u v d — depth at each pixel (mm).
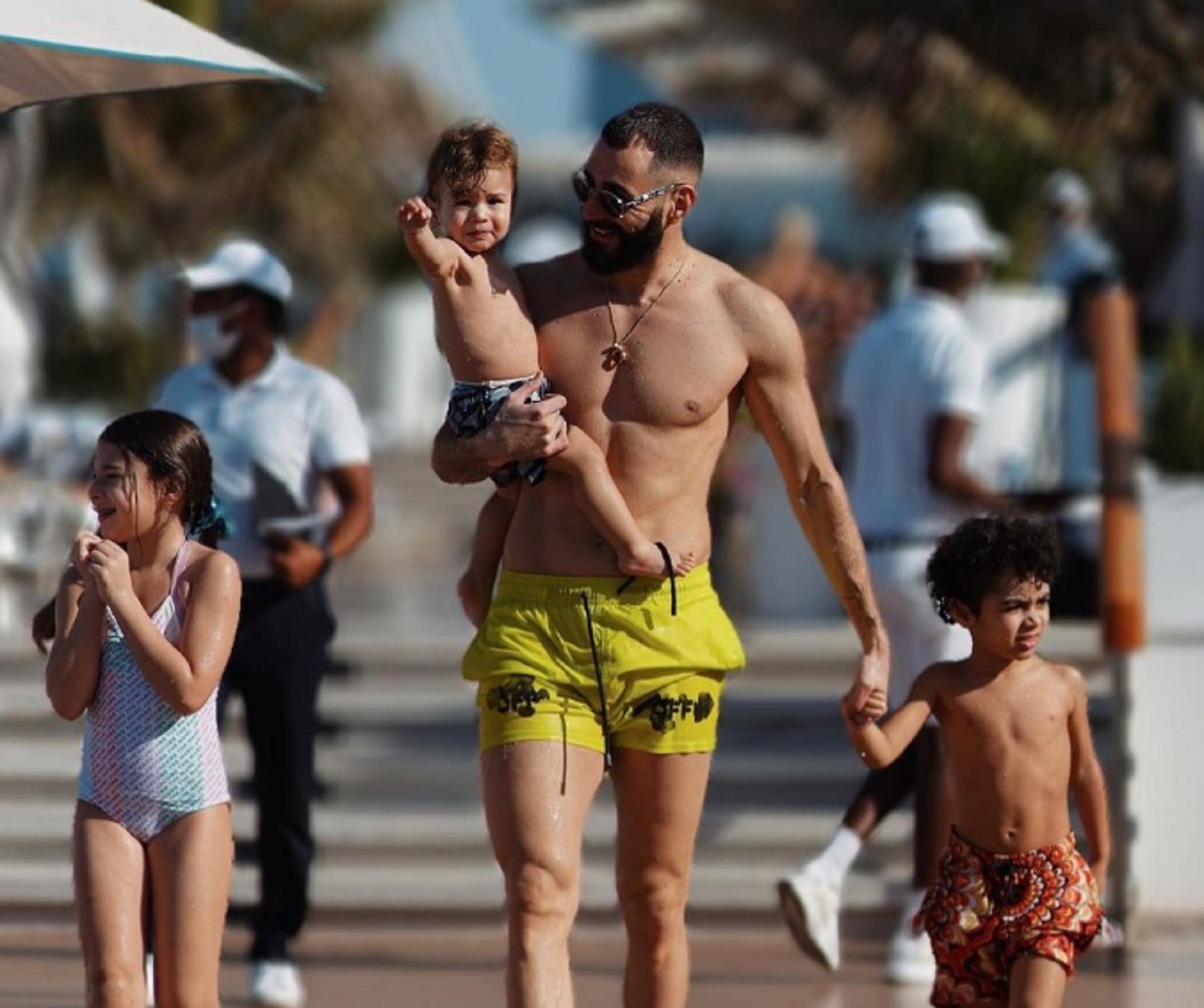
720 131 135125
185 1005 20797
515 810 20922
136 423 21250
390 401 133875
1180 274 57219
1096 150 62031
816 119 87750
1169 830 33375
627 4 92812
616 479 21266
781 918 33531
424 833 34719
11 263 63406
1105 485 33188
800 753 37156
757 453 43875
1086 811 22875
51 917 33438
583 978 30281
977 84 57219
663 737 21375
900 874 34031
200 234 107375
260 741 28234
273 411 28234
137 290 114750
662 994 22109
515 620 21344
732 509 46969
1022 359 46375
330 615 28656
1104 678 36281
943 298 30797
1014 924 22156
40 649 23016
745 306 21453
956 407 30016
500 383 20891
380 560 82375
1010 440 46188
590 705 21266
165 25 22344
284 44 108625
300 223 111000
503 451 20641
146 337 106312
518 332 21000
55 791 36000
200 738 21000
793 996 29031
